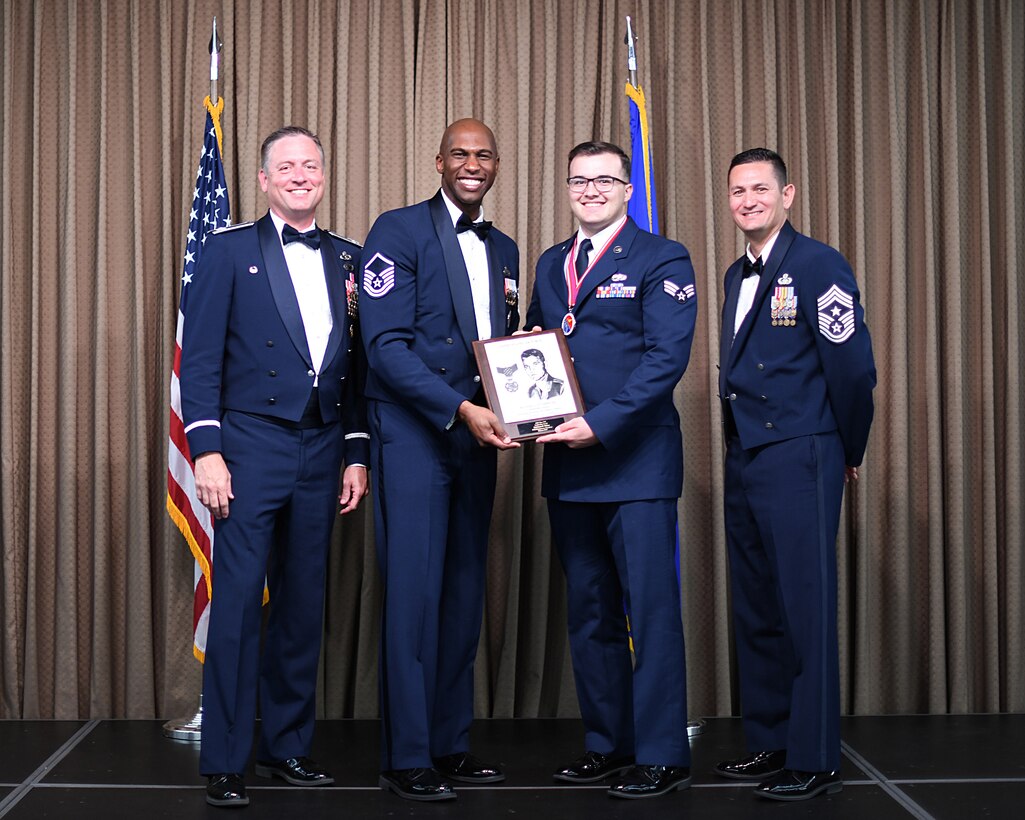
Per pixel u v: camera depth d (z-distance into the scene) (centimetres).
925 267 376
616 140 378
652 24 379
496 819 250
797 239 281
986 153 379
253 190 366
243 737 269
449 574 288
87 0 370
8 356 363
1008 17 381
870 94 380
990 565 374
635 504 276
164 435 362
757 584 289
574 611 288
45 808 258
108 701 361
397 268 280
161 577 364
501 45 375
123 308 366
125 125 368
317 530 283
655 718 273
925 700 375
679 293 278
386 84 373
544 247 370
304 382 278
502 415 270
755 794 268
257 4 369
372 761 305
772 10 378
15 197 367
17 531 363
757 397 279
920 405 377
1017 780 282
